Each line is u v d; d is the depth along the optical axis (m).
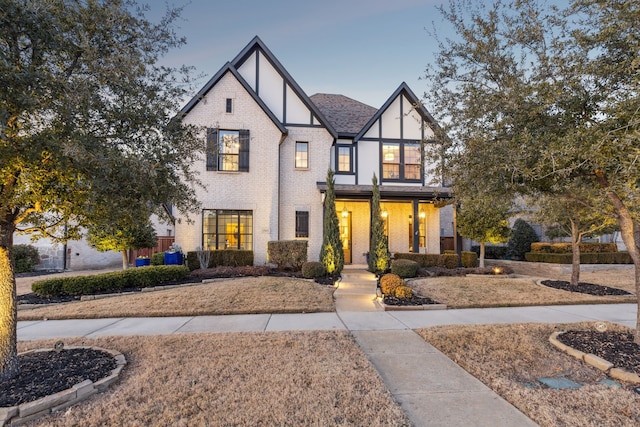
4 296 3.91
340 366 4.31
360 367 4.30
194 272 11.75
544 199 7.75
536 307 8.18
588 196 5.23
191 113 13.53
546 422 3.07
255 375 4.03
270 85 14.70
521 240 18.95
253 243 13.73
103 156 3.26
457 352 4.95
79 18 3.73
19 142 3.19
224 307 7.75
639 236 4.84
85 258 16.69
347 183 15.18
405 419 3.08
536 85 4.79
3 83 2.90
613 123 4.05
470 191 5.57
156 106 4.26
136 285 9.91
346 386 3.73
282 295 8.62
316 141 14.79
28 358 4.51
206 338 5.54
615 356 4.55
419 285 10.22
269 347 5.08
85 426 3.01
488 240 13.80
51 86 3.15
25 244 15.23
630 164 3.56
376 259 12.50
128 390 3.65
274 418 3.09
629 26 4.04
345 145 15.41
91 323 6.80
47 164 3.38
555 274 14.06
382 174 15.44
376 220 12.81
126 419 3.09
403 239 16.12
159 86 4.45
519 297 8.87
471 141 5.08
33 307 7.93
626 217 4.88
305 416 3.12
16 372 3.92
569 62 4.66
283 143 14.58
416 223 14.39
